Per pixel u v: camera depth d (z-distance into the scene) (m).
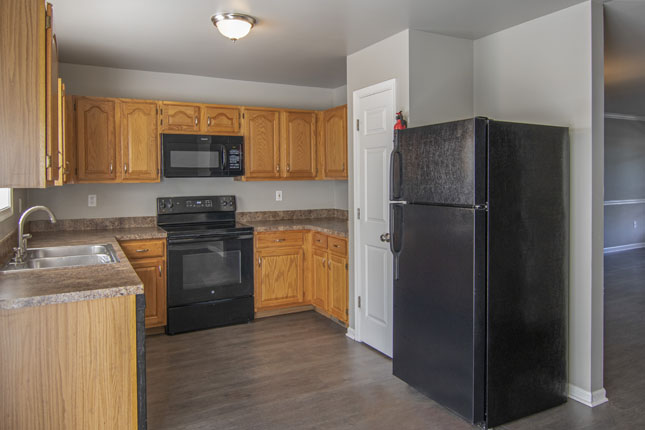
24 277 2.07
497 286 2.38
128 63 3.96
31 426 1.83
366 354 3.42
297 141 4.56
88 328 1.88
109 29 3.05
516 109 3.05
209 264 3.99
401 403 2.67
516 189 2.43
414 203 2.71
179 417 2.52
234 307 4.11
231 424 2.44
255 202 4.79
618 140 7.73
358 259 3.66
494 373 2.39
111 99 3.82
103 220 4.12
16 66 1.78
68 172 3.42
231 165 4.25
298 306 4.48
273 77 4.53
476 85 3.34
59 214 3.96
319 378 3.01
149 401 2.71
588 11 2.60
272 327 4.05
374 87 3.40
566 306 2.66
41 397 1.83
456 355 2.44
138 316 1.96
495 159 2.35
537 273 2.53
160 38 3.25
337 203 5.15
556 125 2.79
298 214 5.02
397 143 2.83
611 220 7.81
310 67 4.11
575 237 2.70
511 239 2.42
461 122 2.37
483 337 2.36
